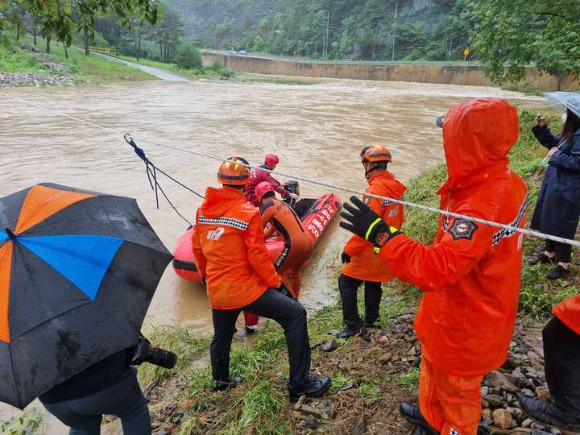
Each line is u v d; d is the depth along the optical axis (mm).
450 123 2004
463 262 1908
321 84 62000
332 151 14602
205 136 16875
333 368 3682
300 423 3096
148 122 19812
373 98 36531
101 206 2555
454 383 2223
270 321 5059
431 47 85750
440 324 2186
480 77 59000
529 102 30875
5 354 1964
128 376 2492
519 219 2096
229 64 98062
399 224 3848
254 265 3182
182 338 4637
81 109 23703
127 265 2354
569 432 2602
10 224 2264
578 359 2500
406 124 20844
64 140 15125
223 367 3547
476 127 1922
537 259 4785
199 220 3318
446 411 2285
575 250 4863
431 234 6195
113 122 19547
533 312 3908
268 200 4578
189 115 22594
